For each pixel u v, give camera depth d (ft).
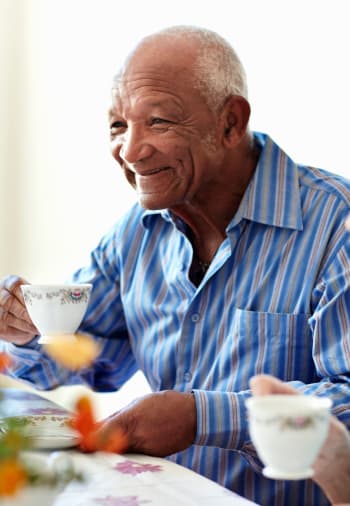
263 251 6.35
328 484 3.92
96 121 11.96
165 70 6.17
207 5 10.53
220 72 6.29
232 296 6.35
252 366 6.16
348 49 8.86
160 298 6.79
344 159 8.86
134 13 11.36
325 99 9.16
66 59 12.25
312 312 6.12
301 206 6.37
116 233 7.32
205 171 6.35
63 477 3.30
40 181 12.54
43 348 7.11
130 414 5.11
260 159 6.54
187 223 6.65
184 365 6.47
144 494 4.08
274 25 9.75
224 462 6.07
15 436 3.08
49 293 5.32
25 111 12.64
